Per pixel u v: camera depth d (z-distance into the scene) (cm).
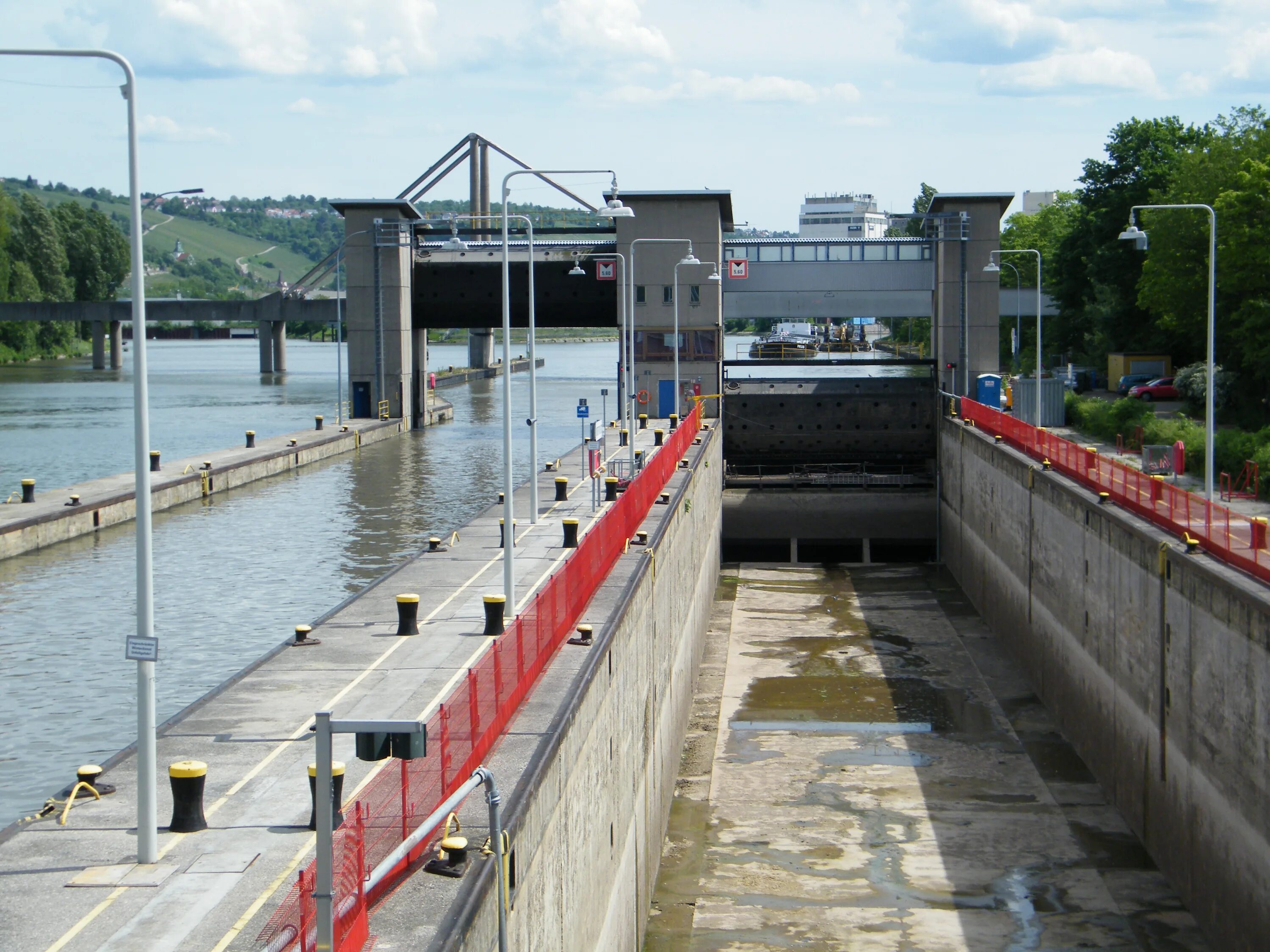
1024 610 5716
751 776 4338
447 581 3956
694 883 3569
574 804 2417
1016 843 3859
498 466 9462
